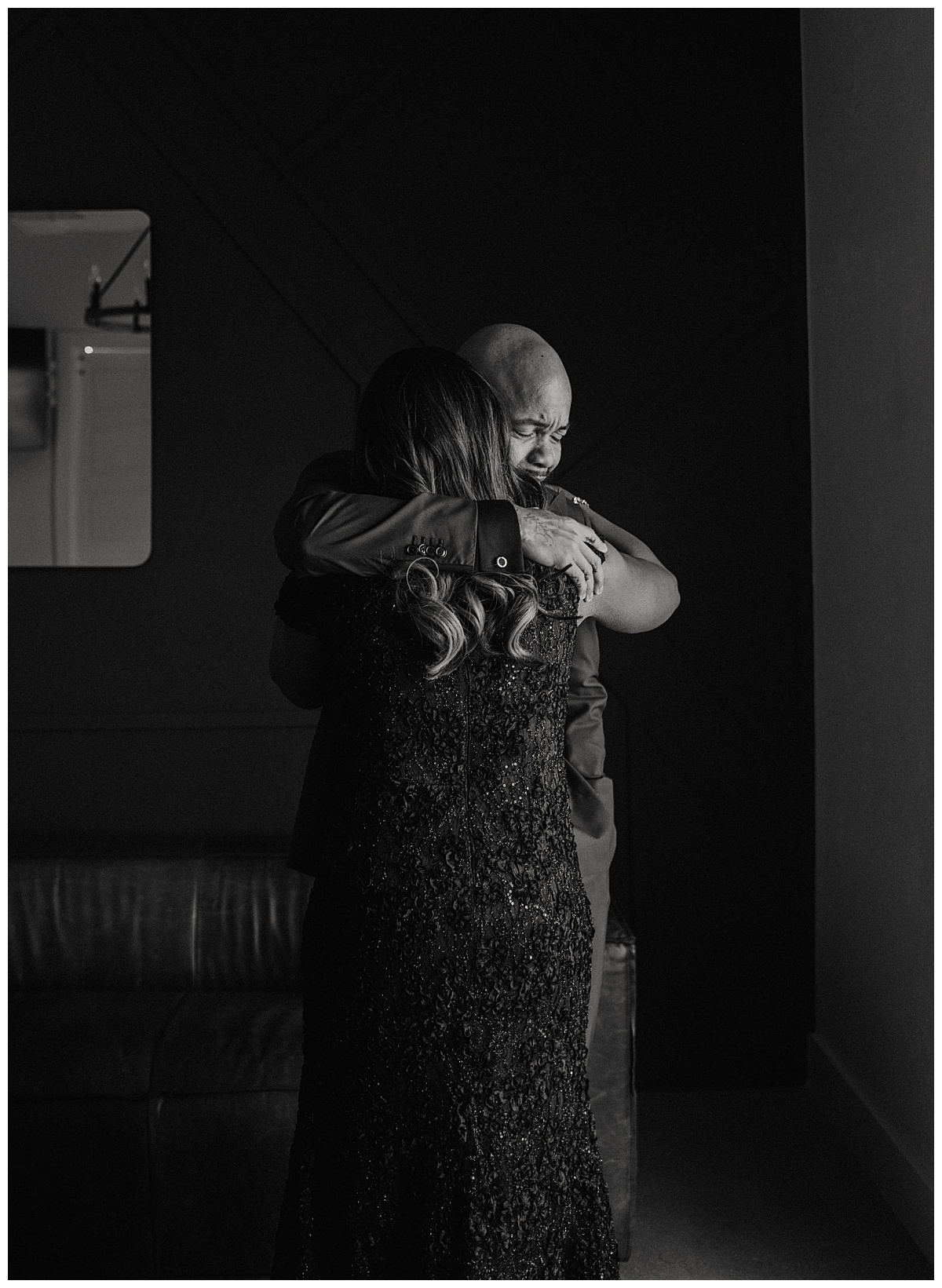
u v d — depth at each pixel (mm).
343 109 3268
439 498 1318
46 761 3338
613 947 2492
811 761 3346
